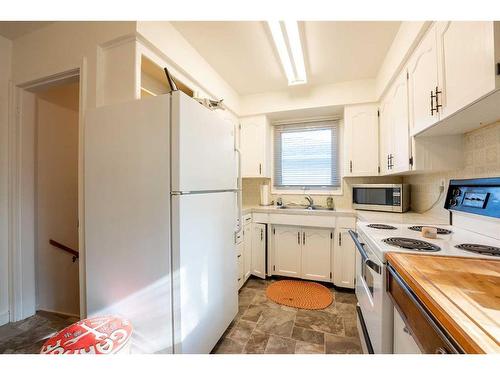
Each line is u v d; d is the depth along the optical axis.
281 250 2.74
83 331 1.07
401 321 0.92
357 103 2.56
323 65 2.26
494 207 1.21
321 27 1.74
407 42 1.58
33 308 1.98
